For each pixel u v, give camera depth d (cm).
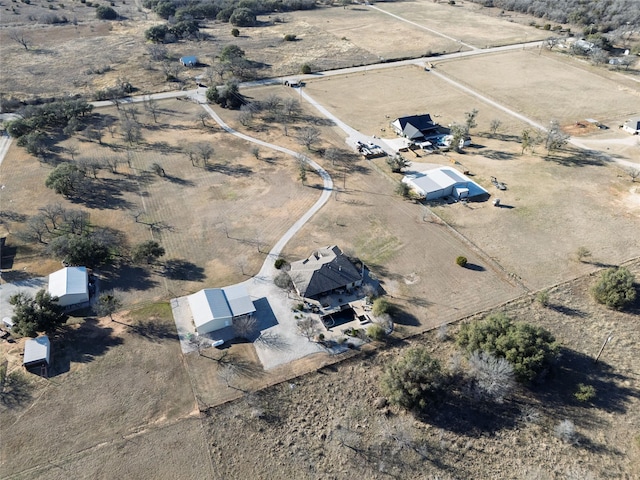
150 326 6084
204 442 4825
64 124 11438
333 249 7062
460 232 7800
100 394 5253
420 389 5022
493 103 12550
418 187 8638
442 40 17788
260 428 4959
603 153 10038
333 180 9275
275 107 12300
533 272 6962
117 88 13188
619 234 7681
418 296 6562
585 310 6316
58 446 4769
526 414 5044
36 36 18062
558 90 13250
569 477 4494
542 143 10488
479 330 5509
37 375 5444
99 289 6662
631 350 5728
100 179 9281
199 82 13900
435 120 11725
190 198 8700
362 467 4631
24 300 6012
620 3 19925
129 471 4572
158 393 5278
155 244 7081
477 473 4562
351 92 13412
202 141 10781
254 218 8156
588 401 5162
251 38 18100
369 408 5156
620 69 14575
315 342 5878
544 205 8406
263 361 5653
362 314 6259
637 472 4512
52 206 7994
